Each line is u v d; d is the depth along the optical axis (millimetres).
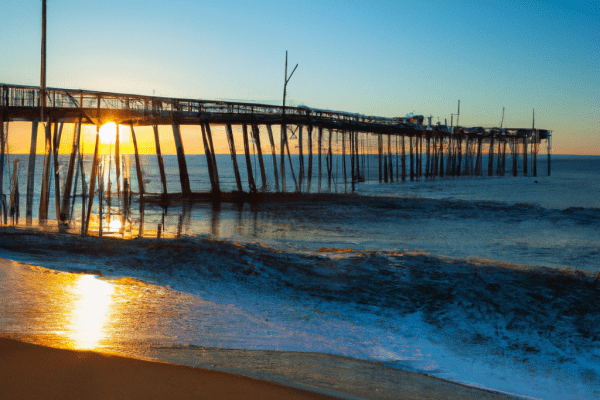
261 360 5379
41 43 18406
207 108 33250
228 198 36469
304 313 9016
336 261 14055
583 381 6566
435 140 66625
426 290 11180
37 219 22484
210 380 3986
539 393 5930
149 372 4016
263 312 8773
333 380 4906
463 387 5645
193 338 6129
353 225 24906
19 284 8281
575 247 18984
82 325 6012
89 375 3812
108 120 26234
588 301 10508
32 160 22375
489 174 74750
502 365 7008
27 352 4273
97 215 26438
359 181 60125
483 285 11586
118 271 11680
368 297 10570
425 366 6469
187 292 9906
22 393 3355
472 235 21953
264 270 12773
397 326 8609
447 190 49094
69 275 9867
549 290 11250
